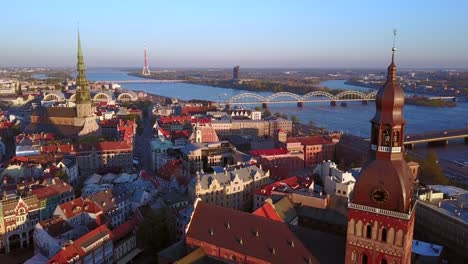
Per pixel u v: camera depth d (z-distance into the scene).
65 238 137.00
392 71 75.31
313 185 196.12
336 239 95.75
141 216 162.62
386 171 76.44
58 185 185.50
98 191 182.00
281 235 102.88
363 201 79.25
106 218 162.00
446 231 164.12
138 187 197.12
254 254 103.31
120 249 147.12
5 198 160.88
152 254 149.88
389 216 76.62
